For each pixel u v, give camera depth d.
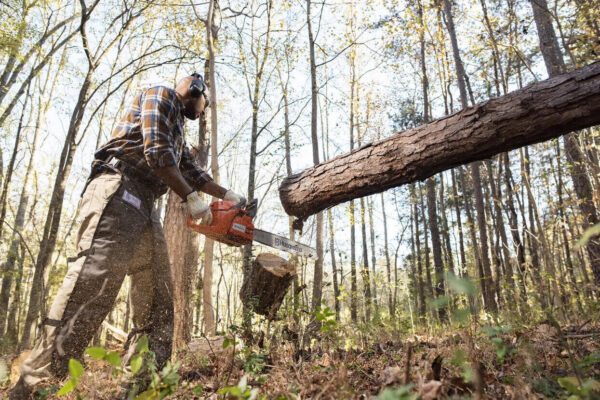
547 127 2.36
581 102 2.25
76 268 2.14
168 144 2.41
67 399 1.83
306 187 3.25
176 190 2.48
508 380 1.65
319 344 3.07
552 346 2.27
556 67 9.34
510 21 10.76
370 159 2.91
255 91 9.16
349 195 3.10
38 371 2.01
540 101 2.34
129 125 2.46
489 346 2.13
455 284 0.95
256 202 2.93
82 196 2.36
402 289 4.47
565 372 1.80
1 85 10.59
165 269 2.54
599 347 2.13
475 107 2.55
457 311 1.08
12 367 2.68
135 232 2.36
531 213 8.87
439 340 2.89
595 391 1.21
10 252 11.93
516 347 2.11
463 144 2.56
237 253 11.45
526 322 2.95
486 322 3.33
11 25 8.80
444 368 1.92
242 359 2.60
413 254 20.44
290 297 3.35
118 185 2.33
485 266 10.54
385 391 0.96
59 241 13.73
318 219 10.05
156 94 2.43
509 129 2.43
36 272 7.95
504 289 3.55
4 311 11.01
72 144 7.99
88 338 2.15
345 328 2.86
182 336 3.93
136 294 2.49
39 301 8.02
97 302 2.17
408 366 1.29
